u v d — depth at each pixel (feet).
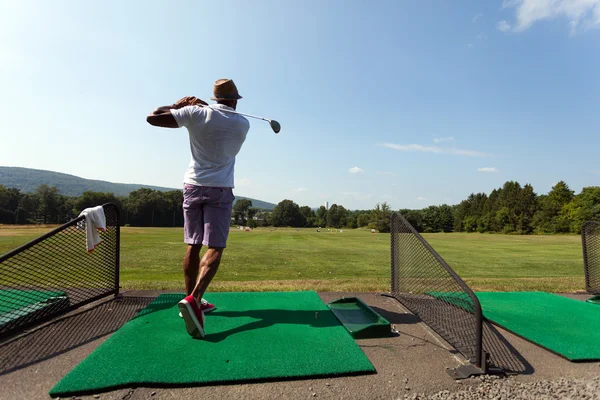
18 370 7.18
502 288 17.31
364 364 7.56
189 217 10.51
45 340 8.75
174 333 9.04
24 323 9.23
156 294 13.46
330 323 10.11
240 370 7.09
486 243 84.99
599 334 10.32
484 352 7.72
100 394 6.25
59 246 11.60
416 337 9.71
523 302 14.06
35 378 6.88
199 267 10.90
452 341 9.07
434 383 7.13
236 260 38.47
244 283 17.61
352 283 17.94
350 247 63.16
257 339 8.77
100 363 7.23
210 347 8.20
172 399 6.13
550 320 11.68
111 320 10.28
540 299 14.56
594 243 16.42
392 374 7.45
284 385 6.77
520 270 33.71
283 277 25.88
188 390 6.44
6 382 6.70
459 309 12.07
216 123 9.87
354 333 9.53
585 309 13.08
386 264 36.29
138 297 12.85
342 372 7.22
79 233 12.04
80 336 9.05
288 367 7.30
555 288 17.57
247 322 10.05
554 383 7.27
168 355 7.70
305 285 16.76
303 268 32.35
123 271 26.48
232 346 8.29
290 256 44.16
